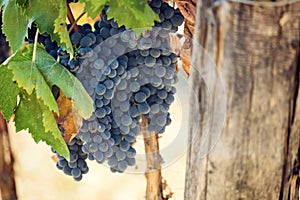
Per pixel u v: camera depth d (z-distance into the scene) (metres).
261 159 0.84
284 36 0.80
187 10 0.92
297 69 0.82
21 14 0.93
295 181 0.89
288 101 0.83
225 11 0.79
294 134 0.85
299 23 0.80
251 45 0.80
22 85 0.89
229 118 0.83
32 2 0.91
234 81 0.81
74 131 0.93
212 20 0.81
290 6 0.79
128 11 0.84
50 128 0.92
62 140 0.92
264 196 0.86
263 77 0.81
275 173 0.86
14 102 0.94
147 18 0.85
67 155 0.92
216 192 0.87
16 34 0.94
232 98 0.82
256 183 0.86
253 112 0.82
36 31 0.94
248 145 0.84
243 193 0.86
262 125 0.83
